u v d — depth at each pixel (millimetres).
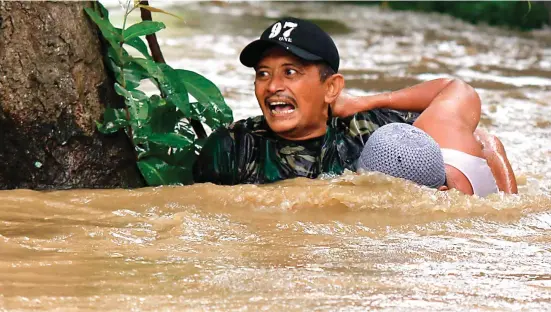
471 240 7645
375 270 6695
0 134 9219
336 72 9781
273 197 8594
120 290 6145
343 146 9773
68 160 9391
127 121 9586
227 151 9625
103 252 7094
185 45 22062
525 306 5934
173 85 10086
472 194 9242
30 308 5762
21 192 8844
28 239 7391
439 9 32000
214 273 6562
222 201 8609
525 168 11789
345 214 8352
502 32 27672
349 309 5812
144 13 10492
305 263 6867
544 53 23250
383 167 8805
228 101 14961
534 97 16547
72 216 8219
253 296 6035
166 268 6668
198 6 31688
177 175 9992
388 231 7871
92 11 9562
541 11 29125
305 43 9297
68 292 6094
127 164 9820
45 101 9266
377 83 17672
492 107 15500
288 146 9688
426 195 8641
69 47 9320
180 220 8039
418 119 9961
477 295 6137
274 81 9359
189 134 10547
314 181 9109
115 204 8609
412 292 6176
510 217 8414
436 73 19188
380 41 24406
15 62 9156
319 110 9617
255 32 25469
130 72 9945
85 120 9453
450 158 9438
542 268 6840
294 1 34562
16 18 9133
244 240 7527
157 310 5754
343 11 32062
